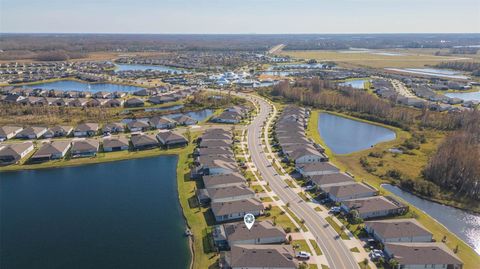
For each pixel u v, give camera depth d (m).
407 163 155.62
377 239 99.50
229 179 132.50
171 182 139.38
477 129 181.38
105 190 133.25
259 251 89.19
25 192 132.38
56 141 177.38
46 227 109.62
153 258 94.50
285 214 113.06
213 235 100.81
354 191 122.25
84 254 96.50
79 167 153.75
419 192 130.12
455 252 94.88
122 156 163.25
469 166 128.38
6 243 101.56
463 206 121.25
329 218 110.62
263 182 135.75
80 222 112.06
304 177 139.62
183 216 114.44
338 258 91.81
